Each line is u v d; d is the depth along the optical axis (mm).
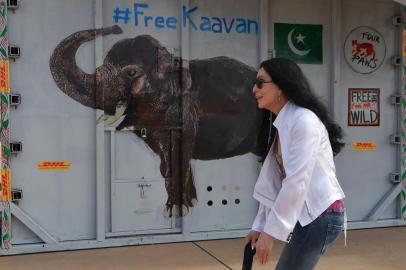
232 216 5777
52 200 5188
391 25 6332
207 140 5656
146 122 5461
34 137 5121
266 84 2617
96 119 5246
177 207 5586
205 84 5648
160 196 5520
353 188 6250
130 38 5395
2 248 5020
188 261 4840
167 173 5539
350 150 6215
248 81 5805
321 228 2490
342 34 6141
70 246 5184
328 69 6121
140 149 5449
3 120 4977
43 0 5109
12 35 5027
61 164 5199
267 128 2764
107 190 5352
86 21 5238
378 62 6301
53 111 5172
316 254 2518
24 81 5078
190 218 5590
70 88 5207
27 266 4680
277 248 5297
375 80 6301
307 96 2555
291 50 5957
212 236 5633
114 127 5336
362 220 6293
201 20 5641
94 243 5246
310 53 6031
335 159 6152
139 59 5426
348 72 6184
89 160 5285
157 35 5488
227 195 5754
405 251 5215
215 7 5684
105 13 5309
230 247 5340
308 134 2422
